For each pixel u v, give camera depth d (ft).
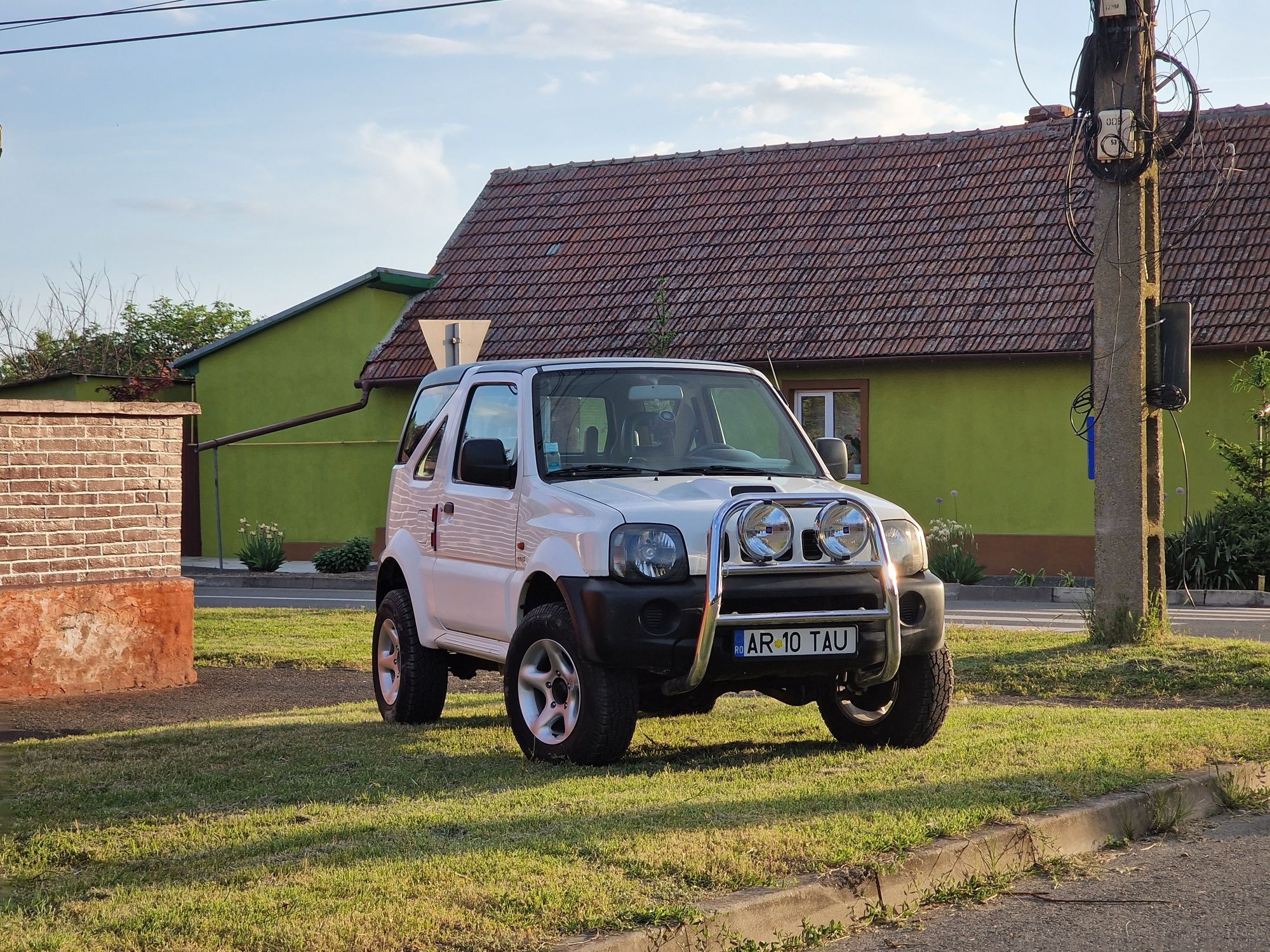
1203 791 22.52
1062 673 35.42
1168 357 39.24
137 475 38.22
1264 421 65.87
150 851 18.84
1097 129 39.06
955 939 16.75
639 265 86.58
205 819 20.58
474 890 16.40
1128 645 38.45
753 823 19.38
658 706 25.61
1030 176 81.92
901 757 24.45
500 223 94.99
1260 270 70.08
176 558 39.06
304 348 92.84
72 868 18.17
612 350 80.59
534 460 26.11
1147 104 39.19
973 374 75.46
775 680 24.57
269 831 19.62
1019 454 74.69
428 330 45.06
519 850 18.11
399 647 30.17
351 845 18.69
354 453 91.45
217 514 87.71
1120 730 26.68
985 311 74.84
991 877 18.79
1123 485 38.88
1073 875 19.20
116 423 37.81
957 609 59.93
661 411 27.32
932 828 19.15
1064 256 76.18
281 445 93.61
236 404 94.84
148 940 14.89
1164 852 20.33
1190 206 74.74
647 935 15.26
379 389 90.43
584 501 24.44
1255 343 66.64
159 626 38.06
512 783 22.84
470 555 27.76
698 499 24.26
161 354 148.36
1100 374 39.27
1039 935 16.85
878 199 84.58
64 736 30.48
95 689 36.94
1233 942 16.56
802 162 90.12
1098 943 16.58
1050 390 73.92
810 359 76.02
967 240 79.25
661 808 20.33
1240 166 75.97
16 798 22.29
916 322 75.77
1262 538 62.13
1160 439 40.29
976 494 75.61
